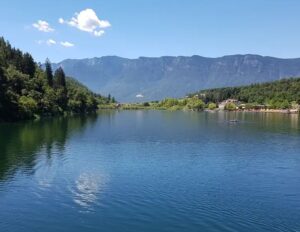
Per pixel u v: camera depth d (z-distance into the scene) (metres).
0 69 177.38
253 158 80.94
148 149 92.62
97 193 52.75
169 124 179.75
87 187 55.78
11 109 170.00
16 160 74.62
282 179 62.06
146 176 63.00
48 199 49.94
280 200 50.19
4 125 149.00
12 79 197.25
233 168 70.19
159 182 59.03
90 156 81.12
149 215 44.19
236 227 40.72
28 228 40.56
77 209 46.16
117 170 67.44
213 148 95.38
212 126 167.62
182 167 70.56
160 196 51.47
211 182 59.50
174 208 46.56
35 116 190.38
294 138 117.62
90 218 43.34
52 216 43.84
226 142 107.44
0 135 114.12
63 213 44.81
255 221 42.41
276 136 123.62
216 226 40.97
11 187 55.53
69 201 49.12
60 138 110.06
